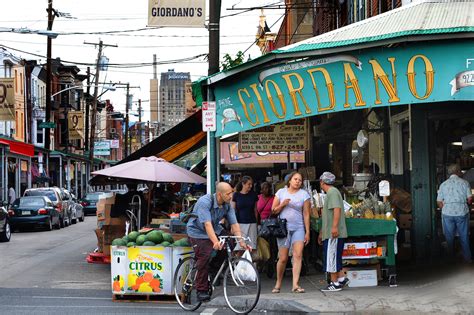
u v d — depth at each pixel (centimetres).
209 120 1468
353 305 1101
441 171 1585
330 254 1262
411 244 1589
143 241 1288
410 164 1628
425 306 1074
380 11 2045
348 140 2061
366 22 1448
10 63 5772
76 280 1630
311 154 2498
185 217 1184
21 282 1593
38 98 6912
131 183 2030
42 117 6862
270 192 1556
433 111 1575
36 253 2312
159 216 2059
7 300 1302
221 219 1164
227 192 1138
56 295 1377
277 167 2975
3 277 1686
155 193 2211
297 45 1407
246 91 1438
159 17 1689
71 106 7750
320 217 1442
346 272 1308
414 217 1580
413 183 1586
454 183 1432
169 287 1272
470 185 1559
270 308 1125
